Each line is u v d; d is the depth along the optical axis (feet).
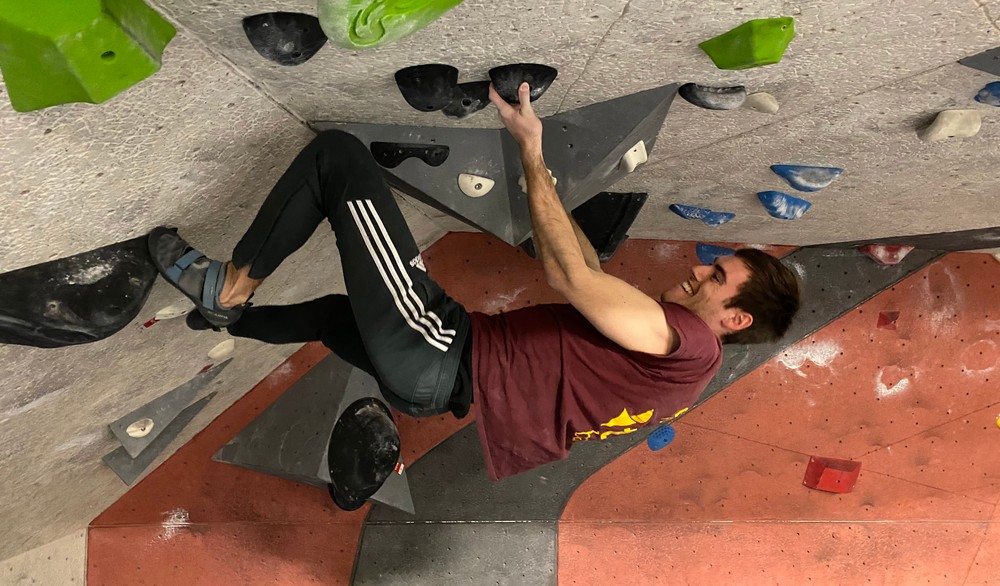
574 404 4.51
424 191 5.16
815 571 9.86
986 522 9.89
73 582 9.14
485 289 9.34
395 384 4.39
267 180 4.76
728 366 9.70
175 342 6.31
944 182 6.12
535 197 4.34
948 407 9.75
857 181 6.16
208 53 3.14
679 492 9.76
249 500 9.43
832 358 9.70
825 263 9.63
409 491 9.42
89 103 2.85
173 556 9.39
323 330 5.01
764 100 4.33
